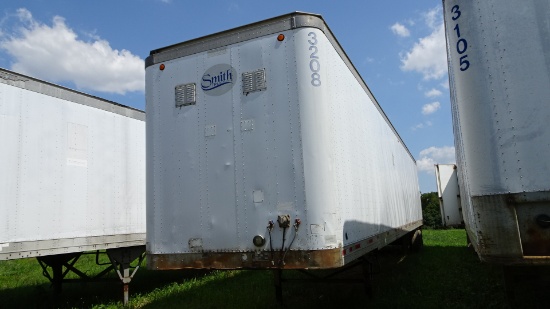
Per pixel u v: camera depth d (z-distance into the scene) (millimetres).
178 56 5184
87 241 7102
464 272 8617
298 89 4492
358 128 5926
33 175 6285
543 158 3291
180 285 8766
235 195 4637
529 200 3307
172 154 5043
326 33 4758
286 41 4617
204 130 4898
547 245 3271
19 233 5977
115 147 8000
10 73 6117
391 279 8180
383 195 7516
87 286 9492
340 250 4289
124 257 7957
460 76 3719
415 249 13430
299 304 6320
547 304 5328
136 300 7719
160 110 5199
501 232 3398
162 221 4980
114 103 8086
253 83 4707
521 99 3396
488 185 3484
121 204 7984
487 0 3602
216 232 4672
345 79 5426
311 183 4316
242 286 8062
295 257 4266
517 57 3443
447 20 3902
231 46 4895
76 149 7094
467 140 3660
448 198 18969
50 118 6676
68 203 6824
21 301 8023
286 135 4488
